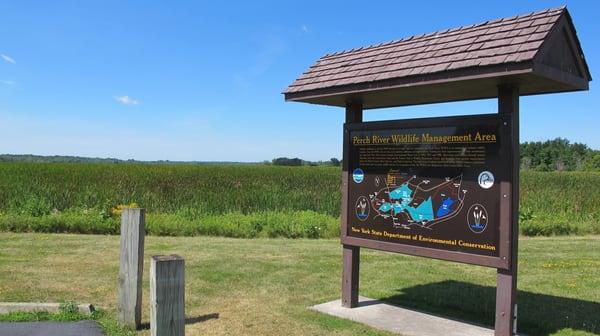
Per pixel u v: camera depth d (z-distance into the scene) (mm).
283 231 13133
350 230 6449
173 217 14164
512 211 4961
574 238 13617
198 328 5590
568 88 5359
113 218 13352
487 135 5121
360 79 5816
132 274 5434
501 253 4996
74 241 10969
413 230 5777
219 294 7094
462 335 5480
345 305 6520
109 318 5750
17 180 24031
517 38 4773
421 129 5688
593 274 8961
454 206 5398
